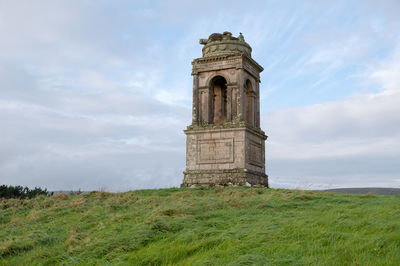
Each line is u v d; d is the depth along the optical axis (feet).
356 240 51.90
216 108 148.77
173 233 64.23
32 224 86.79
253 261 47.70
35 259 62.85
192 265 49.62
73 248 63.67
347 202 81.61
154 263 53.16
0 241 74.54
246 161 130.31
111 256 57.67
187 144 138.21
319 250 49.80
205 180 131.95
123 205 95.09
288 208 77.92
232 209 78.13
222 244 55.62
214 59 139.64
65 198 115.03
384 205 74.08
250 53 146.51
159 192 118.32
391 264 43.62
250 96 145.07
